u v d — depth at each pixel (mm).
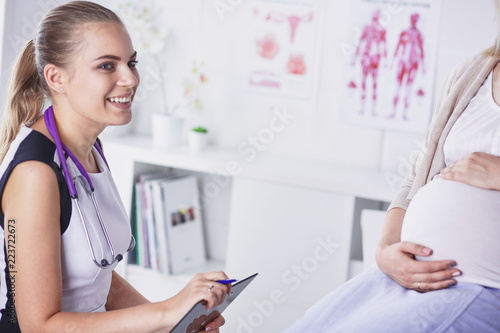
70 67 1184
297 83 2736
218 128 2871
